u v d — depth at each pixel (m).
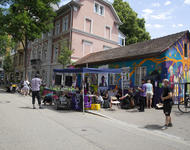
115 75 14.99
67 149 3.84
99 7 25.73
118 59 14.15
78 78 19.41
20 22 19.59
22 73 37.25
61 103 9.68
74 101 10.09
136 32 35.03
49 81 25.61
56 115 7.92
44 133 4.97
